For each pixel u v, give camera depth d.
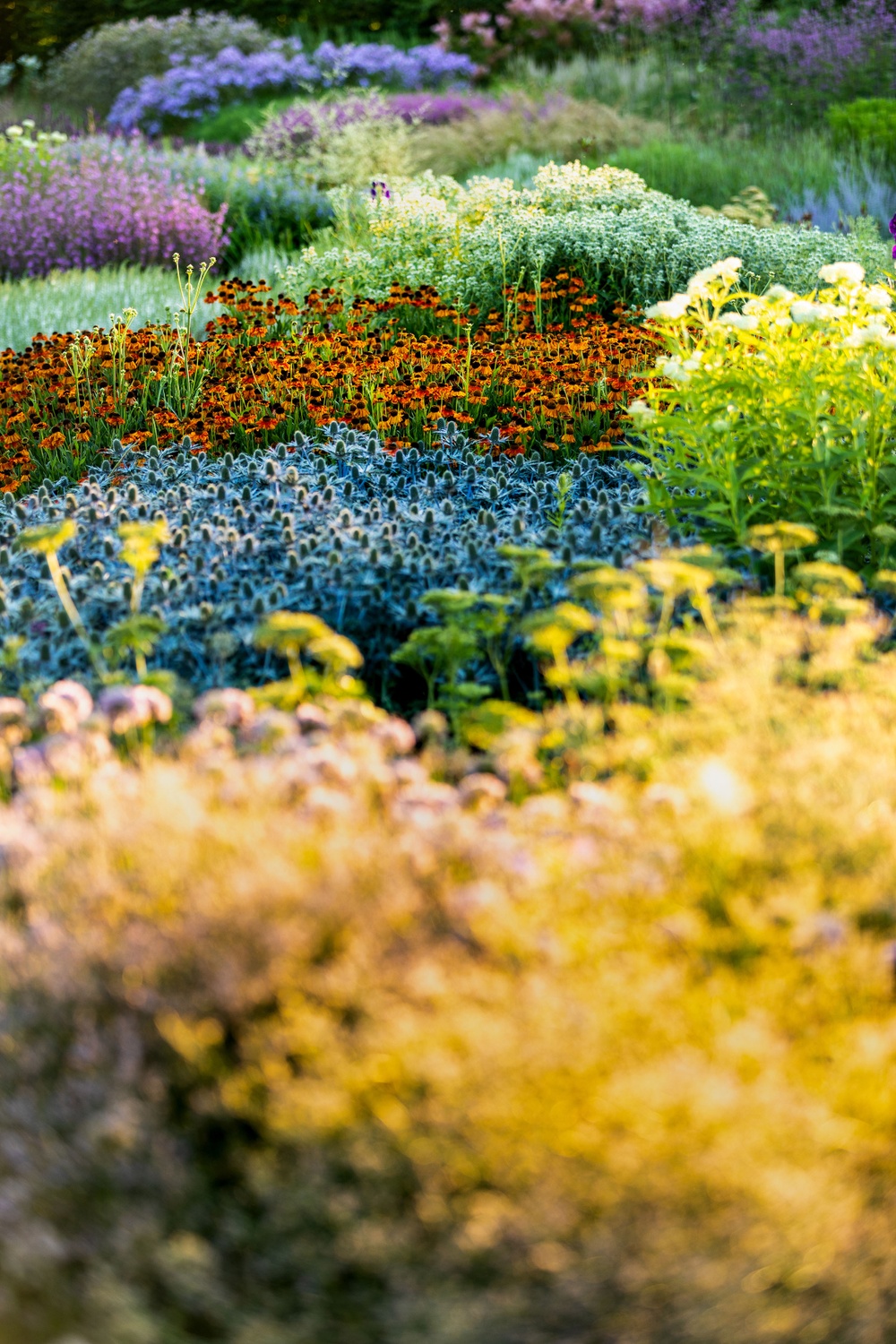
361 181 13.16
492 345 7.19
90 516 4.81
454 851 2.27
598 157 13.90
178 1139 1.83
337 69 19.02
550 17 19.36
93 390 6.70
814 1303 1.73
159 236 11.12
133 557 3.61
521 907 2.13
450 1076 1.71
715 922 2.25
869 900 2.24
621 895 2.20
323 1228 1.71
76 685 3.04
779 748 2.81
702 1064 1.79
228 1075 1.87
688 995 1.98
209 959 1.98
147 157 13.77
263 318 7.64
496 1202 1.64
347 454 5.66
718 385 4.76
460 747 3.28
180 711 3.34
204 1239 1.77
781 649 3.29
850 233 9.95
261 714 2.97
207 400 6.34
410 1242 1.67
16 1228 1.82
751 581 4.23
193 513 4.95
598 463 5.77
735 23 17.94
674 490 5.07
